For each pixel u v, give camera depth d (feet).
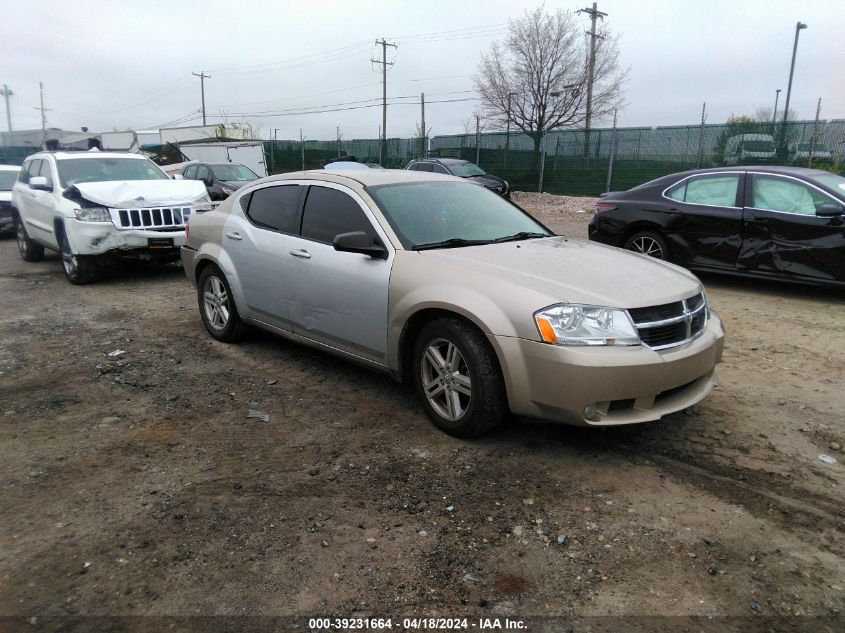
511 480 11.38
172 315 23.26
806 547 9.52
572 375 11.01
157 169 34.12
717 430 13.42
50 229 30.68
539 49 126.21
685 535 9.80
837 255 23.27
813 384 16.08
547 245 14.75
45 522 10.03
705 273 30.86
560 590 8.59
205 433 13.28
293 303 16.10
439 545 9.52
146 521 10.06
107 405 14.73
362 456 12.27
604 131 78.43
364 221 14.60
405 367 13.80
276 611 8.15
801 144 63.10
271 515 10.25
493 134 90.58
